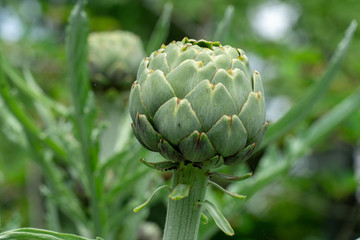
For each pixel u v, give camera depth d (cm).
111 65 120
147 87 81
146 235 141
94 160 106
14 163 230
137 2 296
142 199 112
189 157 81
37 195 198
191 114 80
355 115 185
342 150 227
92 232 112
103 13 300
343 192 216
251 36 254
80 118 104
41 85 233
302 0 265
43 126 149
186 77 80
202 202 84
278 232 246
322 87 106
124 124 123
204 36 264
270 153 121
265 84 232
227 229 83
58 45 248
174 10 275
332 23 262
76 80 102
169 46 82
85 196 117
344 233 218
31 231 84
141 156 110
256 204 246
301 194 242
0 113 118
